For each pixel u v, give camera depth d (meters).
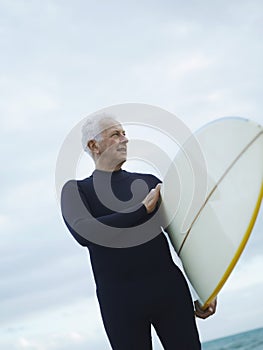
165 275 2.40
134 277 2.38
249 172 2.30
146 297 2.35
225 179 2.41
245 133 2.38
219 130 2.52
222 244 2.35
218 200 2.42
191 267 2.55
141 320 2.35
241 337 27.31
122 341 2.35
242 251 2.24
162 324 2.38
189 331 2.35
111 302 2.37
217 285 2.34
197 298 2.54
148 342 2.36
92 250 2.45
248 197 2.27
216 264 2.37
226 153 2.45
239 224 2.28
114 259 2.39
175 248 2.65
